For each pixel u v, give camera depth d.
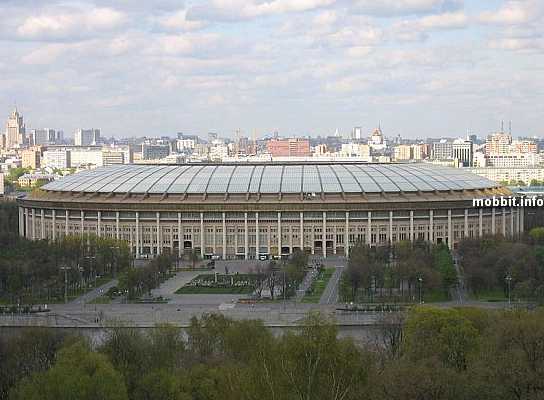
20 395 166.75
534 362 163.88
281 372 142.88
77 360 175.50
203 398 169.50
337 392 137.00
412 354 187.00
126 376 182.62
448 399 153.88
